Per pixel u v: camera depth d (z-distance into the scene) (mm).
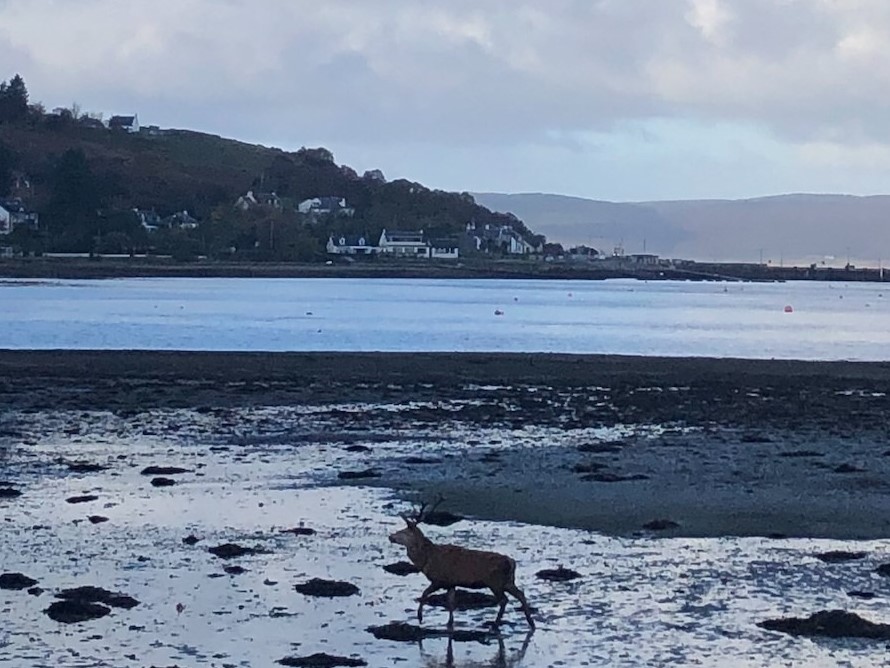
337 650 11648
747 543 16609
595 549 16125
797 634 12219
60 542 16109
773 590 14016
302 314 85500
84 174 172000
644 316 98438
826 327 87250
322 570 14742
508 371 44500
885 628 12273
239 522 17656
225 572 14547
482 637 12094
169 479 21266
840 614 12531
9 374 40750
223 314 82812
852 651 11680
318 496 19891
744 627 12477
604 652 11625
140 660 11188
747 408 33969
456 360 48125
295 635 12094
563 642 11945
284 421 30141
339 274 182250
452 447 25891
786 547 16391
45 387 37250
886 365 49938
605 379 42125
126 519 17750
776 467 23328
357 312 90688
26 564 14852
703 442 26906
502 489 20703
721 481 21656
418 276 195375
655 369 46281
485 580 12359
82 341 58656
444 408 33281
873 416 32219
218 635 12031
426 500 19516
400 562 15016
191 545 16031
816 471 22875
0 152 190000
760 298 158375
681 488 20922
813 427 29766
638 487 20984
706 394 37812
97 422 29531
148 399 34562
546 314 96375
